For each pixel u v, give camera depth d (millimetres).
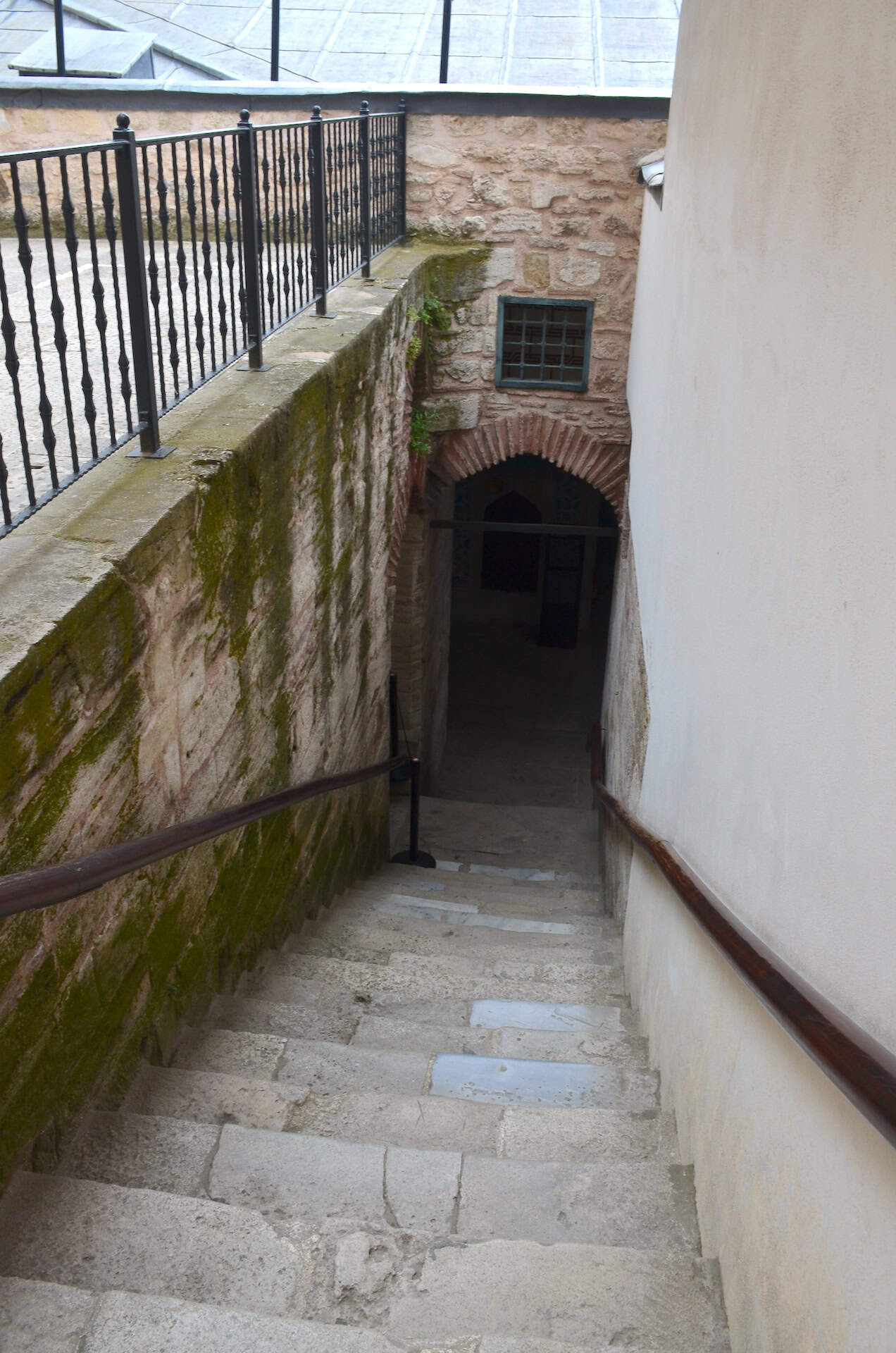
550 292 7762
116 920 2723
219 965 3627
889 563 1486
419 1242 2234
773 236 2420
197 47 10227
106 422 3668
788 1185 1817
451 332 7867
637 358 7035
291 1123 2824
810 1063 1748
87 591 2346
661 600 4430
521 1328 2055
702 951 2760
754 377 2562
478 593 16156
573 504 15406
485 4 10883
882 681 1495
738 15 3076
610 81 9703
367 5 10719
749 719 2402
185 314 3316
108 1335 1812
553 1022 3895
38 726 2184
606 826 7383
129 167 2844
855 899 1573
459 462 8359
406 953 4688
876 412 1573
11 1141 2250
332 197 5414
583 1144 2869
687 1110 2756
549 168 7449
